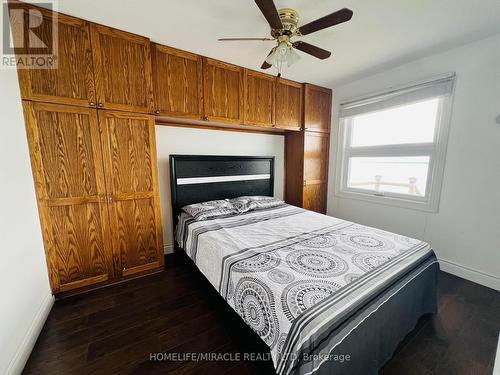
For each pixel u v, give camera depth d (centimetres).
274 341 99
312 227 204
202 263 177
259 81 256
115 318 161
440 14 156
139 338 143
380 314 110
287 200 346
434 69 220
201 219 222
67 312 166
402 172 262
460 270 216
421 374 121
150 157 202
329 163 338
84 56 165
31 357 129
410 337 145
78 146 171
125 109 184
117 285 201
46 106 156
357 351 98
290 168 336
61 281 177
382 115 276
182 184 252
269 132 323
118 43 175
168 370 122
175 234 253
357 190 309
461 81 204
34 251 152
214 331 150
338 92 313
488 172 195
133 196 199
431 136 234
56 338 142
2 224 119
